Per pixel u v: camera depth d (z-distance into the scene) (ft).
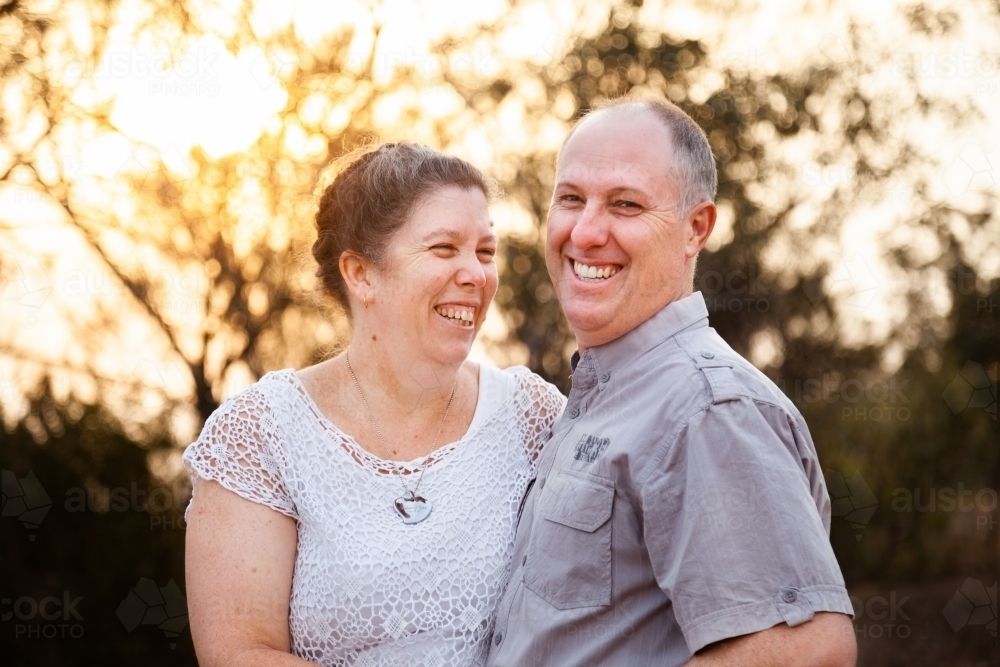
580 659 6.36
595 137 7.31
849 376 23.32
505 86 20.94
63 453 18.35
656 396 6.60
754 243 22.63
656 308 7.16
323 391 7.58
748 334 23.11
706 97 22.52
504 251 21.21
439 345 7.37
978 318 22.94
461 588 7.15
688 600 5.86
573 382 7.42
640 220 7.08
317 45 19.12
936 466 23.76
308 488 7.13
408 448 7.57
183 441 18.94
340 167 7.83
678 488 6.13
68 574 18.49
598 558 6.43
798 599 5.67
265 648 6.70
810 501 5.95
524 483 7.82
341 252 7.56
